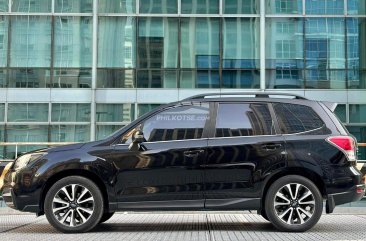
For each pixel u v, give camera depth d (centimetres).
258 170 788
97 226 893
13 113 2070
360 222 952
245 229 845
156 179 788
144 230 839
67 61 2095
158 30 2111
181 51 2103
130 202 790
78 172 805
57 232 817
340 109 2083
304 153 790
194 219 1016
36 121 2067
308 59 2097
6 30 2103
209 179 788
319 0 2108
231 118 812
